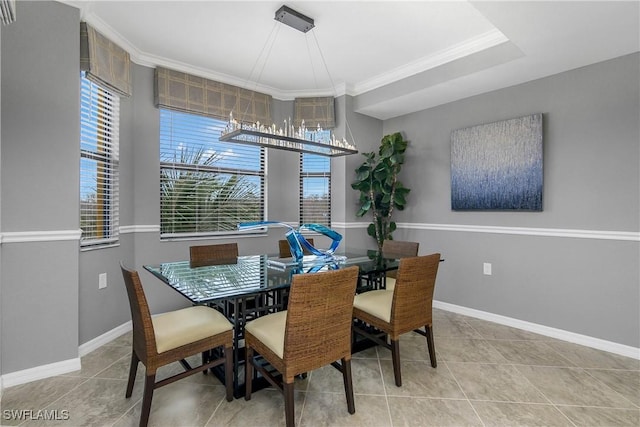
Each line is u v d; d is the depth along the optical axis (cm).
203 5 232
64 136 214
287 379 151
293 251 248
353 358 240
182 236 339
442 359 239
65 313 215
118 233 285
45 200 207
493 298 323
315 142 253
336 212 401
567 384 205
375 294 242
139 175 309
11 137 195
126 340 272
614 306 253
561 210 279
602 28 211
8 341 197
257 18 249
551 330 284
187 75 333
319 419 169
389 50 299
